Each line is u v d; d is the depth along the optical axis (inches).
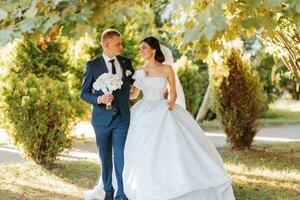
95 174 327.9
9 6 115.6
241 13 112.3
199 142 226.5
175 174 210.7
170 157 215.2
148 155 217.0
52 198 259.4
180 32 234.1
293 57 312.3
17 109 340.5
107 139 230.1
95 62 229.8
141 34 965.2
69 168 346.6
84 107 567.2
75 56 617.3
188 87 708.0
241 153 427.2
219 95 441.1
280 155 419.2
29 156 347.9
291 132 644.7
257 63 809.5
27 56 575.2
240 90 435.2
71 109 357.4
